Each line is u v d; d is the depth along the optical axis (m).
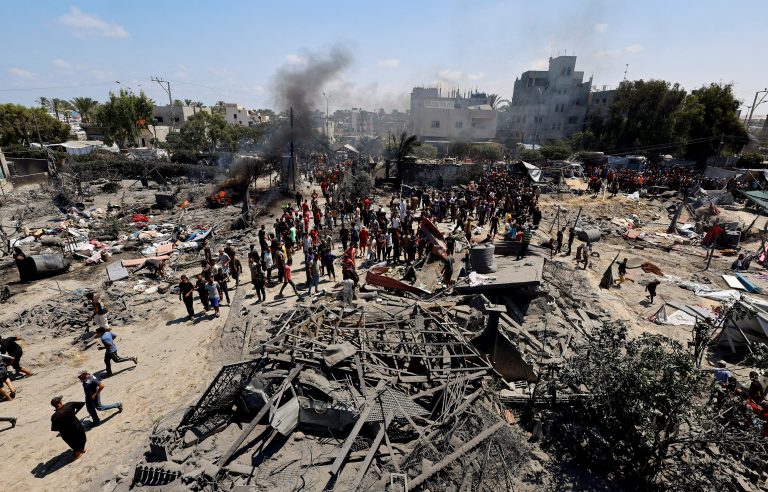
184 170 46.75
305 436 8.63
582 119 80.25
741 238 27.77
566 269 20.06
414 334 11.45
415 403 9.10
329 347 9.95
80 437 8.45
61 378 11.55
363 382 9.21
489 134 86.38
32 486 7.80
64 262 19.67
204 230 25.03
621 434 8.61
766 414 9.18
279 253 16.95
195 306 15.73
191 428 8.81
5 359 11.26
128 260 19.83
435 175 41.31
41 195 36.72
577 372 8.90
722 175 48.84
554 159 56.72
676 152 60.44
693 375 7.67
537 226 27.55
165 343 13.06
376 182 40.56
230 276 18.20
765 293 19.20
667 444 7.93
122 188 42.19
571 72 80.56
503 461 8.02
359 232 21.38
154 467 7.75
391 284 15.28
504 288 14.06
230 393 9.14
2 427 9.60
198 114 65.88
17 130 58.28
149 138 73.69
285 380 9.16
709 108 58.62
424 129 86.50
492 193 32.47
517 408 10.05
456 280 15.87
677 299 18.22
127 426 9.38
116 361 11.48
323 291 15.01
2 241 23.27
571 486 7.97
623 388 7.98
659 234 28.70
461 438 8.33
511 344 10.76
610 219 33.09
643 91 58.34
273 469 7.78
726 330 14.03
